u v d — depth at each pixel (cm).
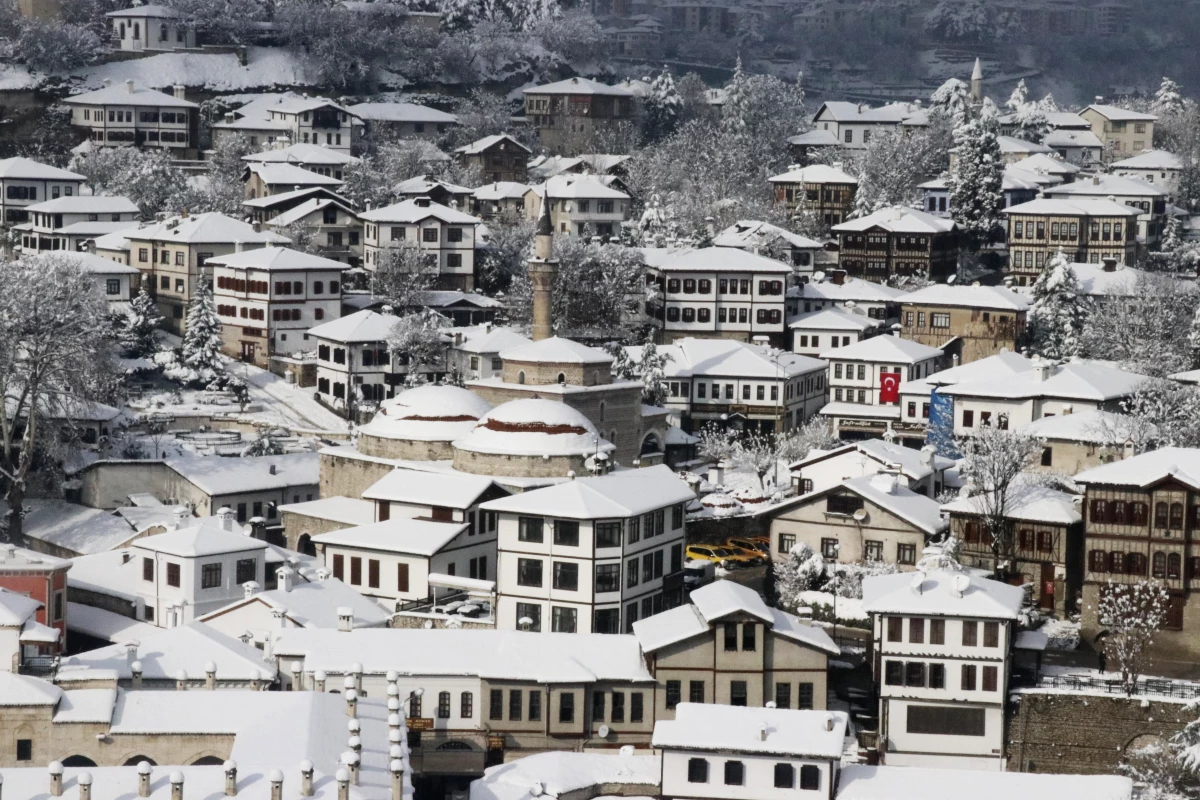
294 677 14162
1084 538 15675
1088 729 14112
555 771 12925
